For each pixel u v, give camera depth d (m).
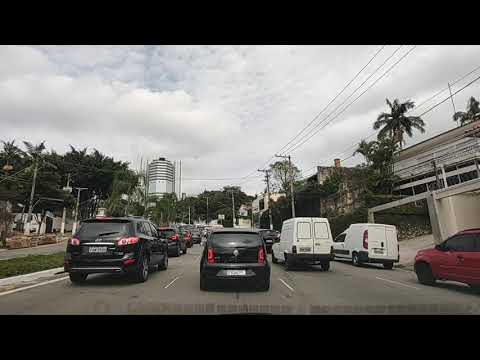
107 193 61.88
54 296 8.71
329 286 10.77
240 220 89.00
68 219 63.06
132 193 46.41
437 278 11.18
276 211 53.38
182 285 10.48
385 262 17.38
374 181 34.69
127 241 10.32
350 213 32.91
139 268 10.62
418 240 28.19
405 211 30.97
